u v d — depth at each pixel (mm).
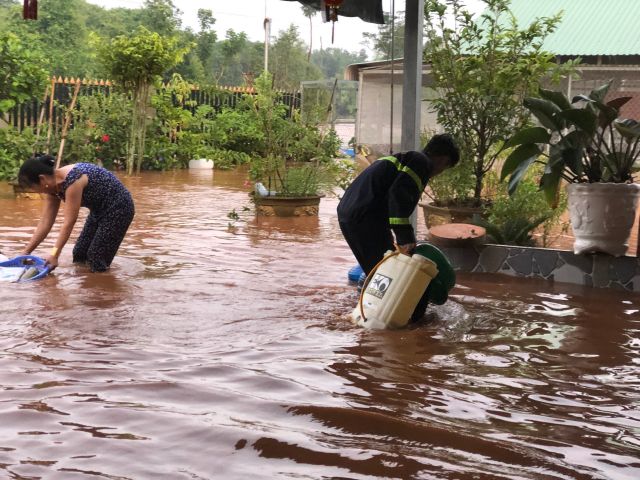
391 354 4828
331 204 14289
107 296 6270
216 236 9977
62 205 12383
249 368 4430
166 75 45656
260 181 13117
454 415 3748
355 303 6258
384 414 3697
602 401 4039
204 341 5020
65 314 5621
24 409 3637
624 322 5871
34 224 10570
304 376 4305
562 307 6375
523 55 10203
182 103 23766
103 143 20547
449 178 9953
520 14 16703
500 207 8977
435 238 8039
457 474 3023
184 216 11977
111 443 3256
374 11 8695
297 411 3684
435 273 5555
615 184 7238
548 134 7633
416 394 4059
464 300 6582
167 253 8586
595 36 15680
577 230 7469
